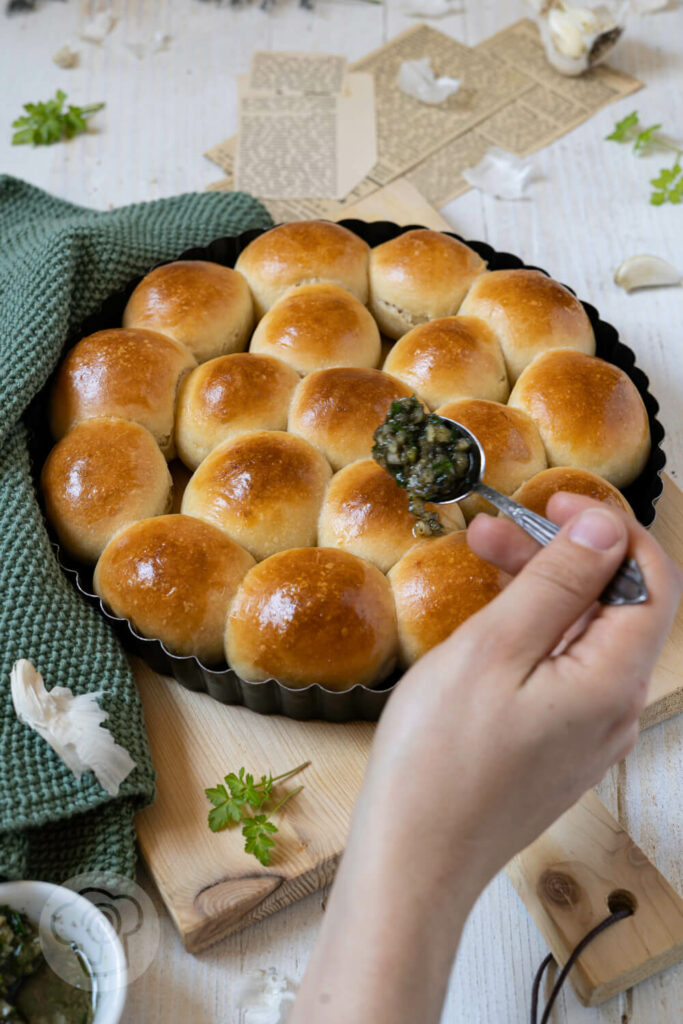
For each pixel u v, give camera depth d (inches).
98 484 24.7
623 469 25.7
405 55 36.4
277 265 28.2
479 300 27.6
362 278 28.5
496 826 17.8
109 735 22.4
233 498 24.4
